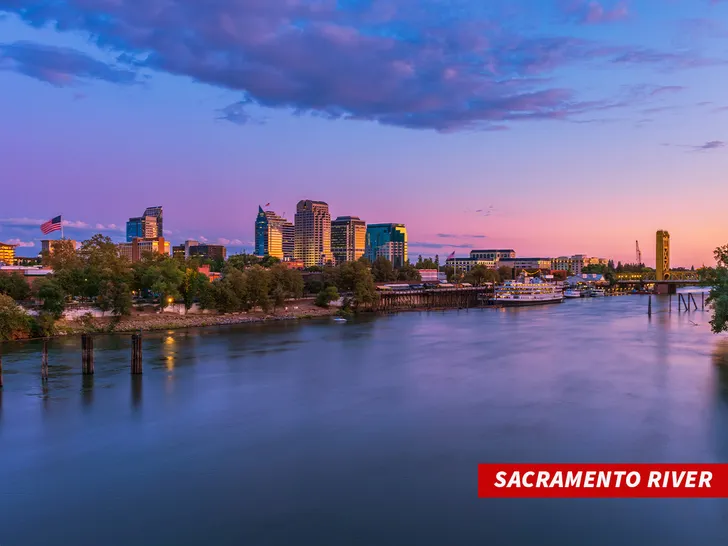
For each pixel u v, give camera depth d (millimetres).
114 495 53250
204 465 60031
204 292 199875
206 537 45719
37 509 50688
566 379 98438
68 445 66188
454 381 98312
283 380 99875
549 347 137500
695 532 46031
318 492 53469
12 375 102062
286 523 47812
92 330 162750
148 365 113688
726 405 80312
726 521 47656
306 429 71625
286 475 57344
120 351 129875
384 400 85562
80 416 77375
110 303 174750
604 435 68000
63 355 122375
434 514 49219
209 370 108688
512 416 76312
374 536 45656
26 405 82625
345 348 137875
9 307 145250
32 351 127688
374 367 112062
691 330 170750
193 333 167250
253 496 52781
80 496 53094
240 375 104000
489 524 47500
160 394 89250
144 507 50812
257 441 67312
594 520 48062
